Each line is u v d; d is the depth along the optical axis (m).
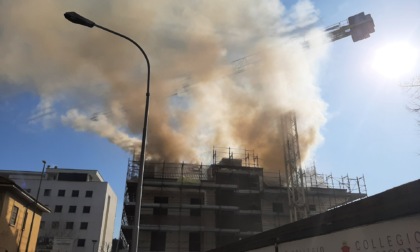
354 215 9.32
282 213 50.62
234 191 49.94
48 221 84.38
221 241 46.06
